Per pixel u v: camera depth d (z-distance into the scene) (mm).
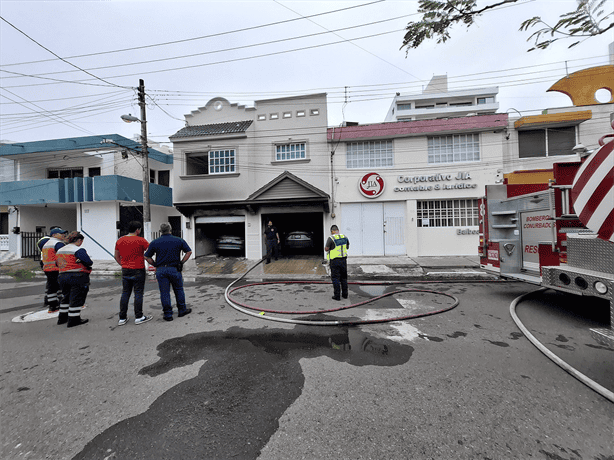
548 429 2014
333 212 11406
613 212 2578
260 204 11531
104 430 2111
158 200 14906
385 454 1806
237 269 9906
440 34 2721
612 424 2057
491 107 27578
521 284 6918
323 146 11508
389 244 11266
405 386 2600
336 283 5770
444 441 1910
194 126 12719
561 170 4324
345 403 2357
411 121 11023
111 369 3074
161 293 4691
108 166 15195
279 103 11797
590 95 10656
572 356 3137
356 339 3756
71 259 4539
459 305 5219
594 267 3395
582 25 2234
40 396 2586
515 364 2990
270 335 3967
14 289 8125
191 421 2182
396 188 11055
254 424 2127
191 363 3170
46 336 4098
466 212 10977
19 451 1911
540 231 4730
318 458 1784
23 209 14453
